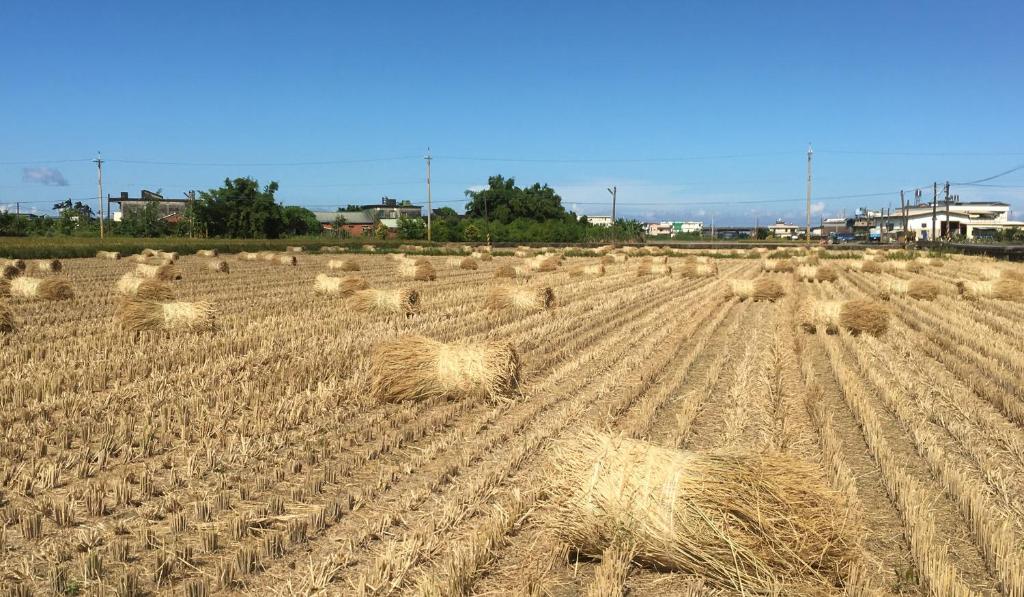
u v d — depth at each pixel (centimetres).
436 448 885
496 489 742
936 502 727
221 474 787
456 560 571
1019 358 1412
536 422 1012
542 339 1672
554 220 11769
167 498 714
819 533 562
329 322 1861
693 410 1029
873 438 879
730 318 2188
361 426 976
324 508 689
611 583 553
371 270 4162
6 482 749
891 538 645
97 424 927
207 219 9294
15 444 848
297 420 971
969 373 1285
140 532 635
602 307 2297
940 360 1458
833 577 568
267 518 667
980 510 647
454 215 15075
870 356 1484
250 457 838
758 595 561
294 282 3216
